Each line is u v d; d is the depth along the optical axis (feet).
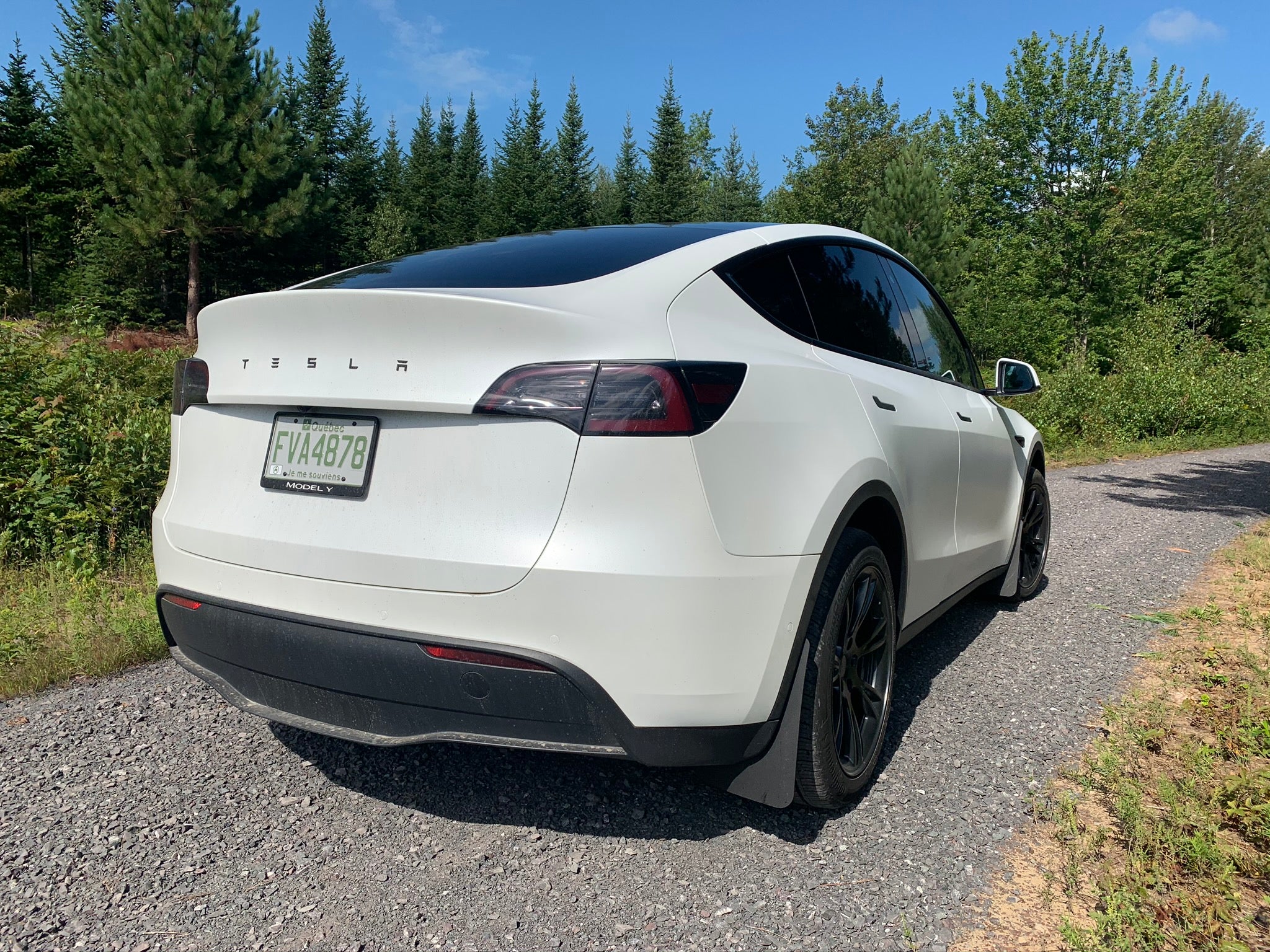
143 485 16.38
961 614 14.48
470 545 6.20
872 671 8.39
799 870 6.88
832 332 8.96
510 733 6.36
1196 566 18.12
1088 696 10.62
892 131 197.98
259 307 7.28
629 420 6.09
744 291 7.92
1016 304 100.58
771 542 6.66
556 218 209.56
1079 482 33.83
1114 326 104.83
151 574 14.47
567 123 213.87
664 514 6.10
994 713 10.09
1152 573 17.58
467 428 6.35
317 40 190.08
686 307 7.07
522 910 6.37
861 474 7.82
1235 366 64.18
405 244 181.47
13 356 17.40
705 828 7.55
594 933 6.10
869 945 5.96
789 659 6.81
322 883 6.69
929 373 11.09
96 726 9.45
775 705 6.78
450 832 7.46
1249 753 8.39
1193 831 7.11
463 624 6.18
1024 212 117.29
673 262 7.60
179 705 10.09
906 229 103.14
